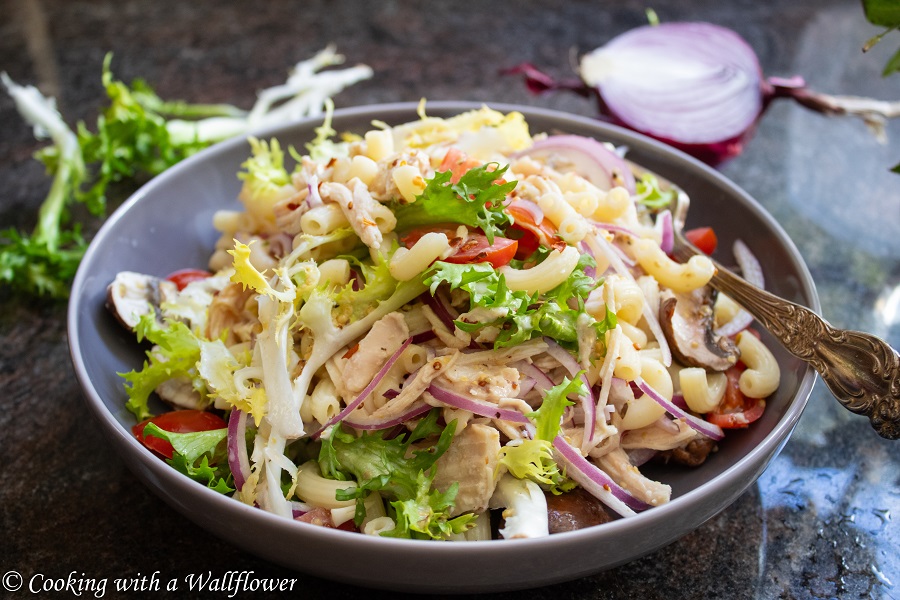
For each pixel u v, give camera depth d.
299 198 0.38
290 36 0.61
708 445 0.36
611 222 0.39
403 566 0.31
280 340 0.35
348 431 0.35
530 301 0.35
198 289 0.40
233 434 0.35
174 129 0.50
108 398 0.37
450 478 0.34
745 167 0.51
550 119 0.45
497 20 0.62
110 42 0.60
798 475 0.38
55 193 0.47
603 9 0.63
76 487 0.38
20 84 0.56
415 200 0.36
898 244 0.47
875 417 0.34
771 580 0.35
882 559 0.36
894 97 0.55
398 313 0.35
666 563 0.35
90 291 0.39
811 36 0.60
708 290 0.39
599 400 0.35
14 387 0.41
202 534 0.36
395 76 0.57
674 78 0.50
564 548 0.31
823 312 0.43
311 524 0.31
